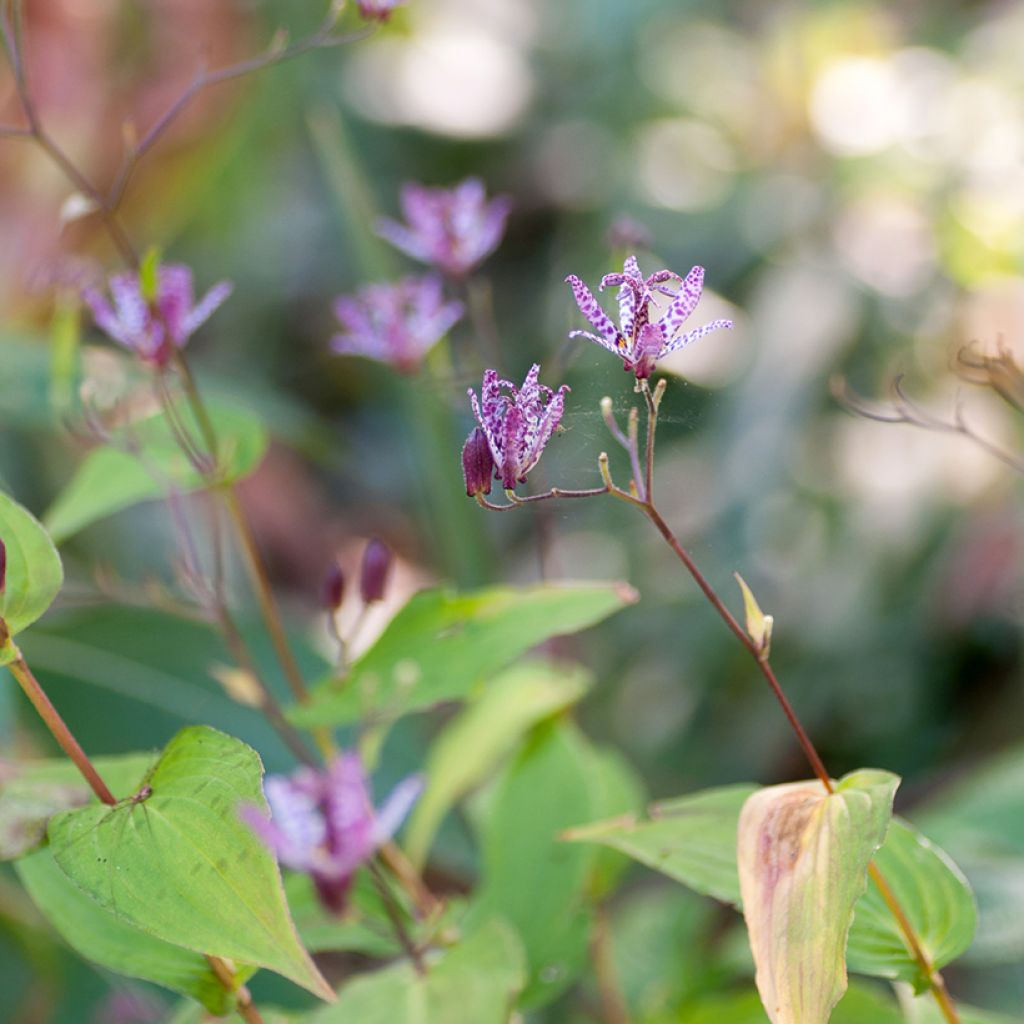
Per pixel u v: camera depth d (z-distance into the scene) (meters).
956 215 1.62
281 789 0.87
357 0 0.97
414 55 2.23
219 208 2.14
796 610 1.60
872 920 0.87
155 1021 1.13
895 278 1.69
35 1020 1.18
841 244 1.76
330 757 0.98
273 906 0.82
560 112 2.22
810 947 0.81
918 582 1.55
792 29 1.93
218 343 2.24
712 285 1.87
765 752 1.55
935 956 0.87
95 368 1.24
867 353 1.69
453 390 1.04
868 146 1.80
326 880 0.87
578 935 0.98
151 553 1.66
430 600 0.95
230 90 1.74
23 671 0.84
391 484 2.09
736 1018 0.99
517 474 0.82
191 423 1.01
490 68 2.25
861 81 1.86
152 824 0.83
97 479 1.00
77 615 1.28
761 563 1.63
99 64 1.64
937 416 1.58
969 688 1.53
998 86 1.73
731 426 1.67
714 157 1.99
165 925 0.82
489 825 1.00
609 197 2.01
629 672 1.66
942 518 1.55
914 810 1.44
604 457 0.82
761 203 1.88
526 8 2.33
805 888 0.82
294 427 1.40
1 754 1.09
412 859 1.01
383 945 0.95
